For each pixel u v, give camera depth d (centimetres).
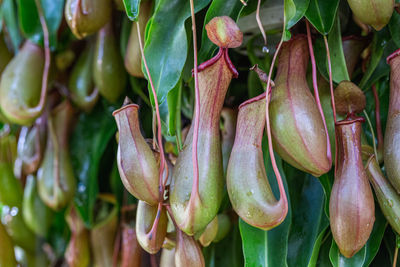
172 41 82
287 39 77
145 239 78
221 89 78
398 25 84
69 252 119
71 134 116
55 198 111
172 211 76
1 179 132
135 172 77
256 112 77
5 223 131
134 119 78
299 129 77
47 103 115
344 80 81
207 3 83
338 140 78
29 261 135
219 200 76
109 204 124
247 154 76
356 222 75
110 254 117
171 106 82
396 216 78
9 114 104
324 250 86
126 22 103
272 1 87
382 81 90
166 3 83
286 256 84
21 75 105
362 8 78
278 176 74
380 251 89
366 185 76
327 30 81
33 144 121
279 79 81
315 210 87
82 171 114
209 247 100
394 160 77
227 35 75
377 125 87
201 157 76
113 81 107
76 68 113
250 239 82
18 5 107
